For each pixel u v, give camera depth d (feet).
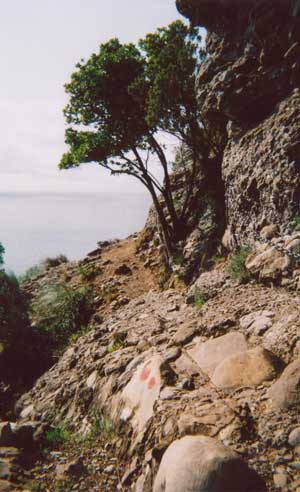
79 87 56.29
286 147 35.70
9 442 21.52
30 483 17.92
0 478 17.76
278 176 36.06
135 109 56.54
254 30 39.73
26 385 39.55
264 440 13.94
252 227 39.32
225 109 43.16
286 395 15.31
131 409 19.69
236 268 32.45
